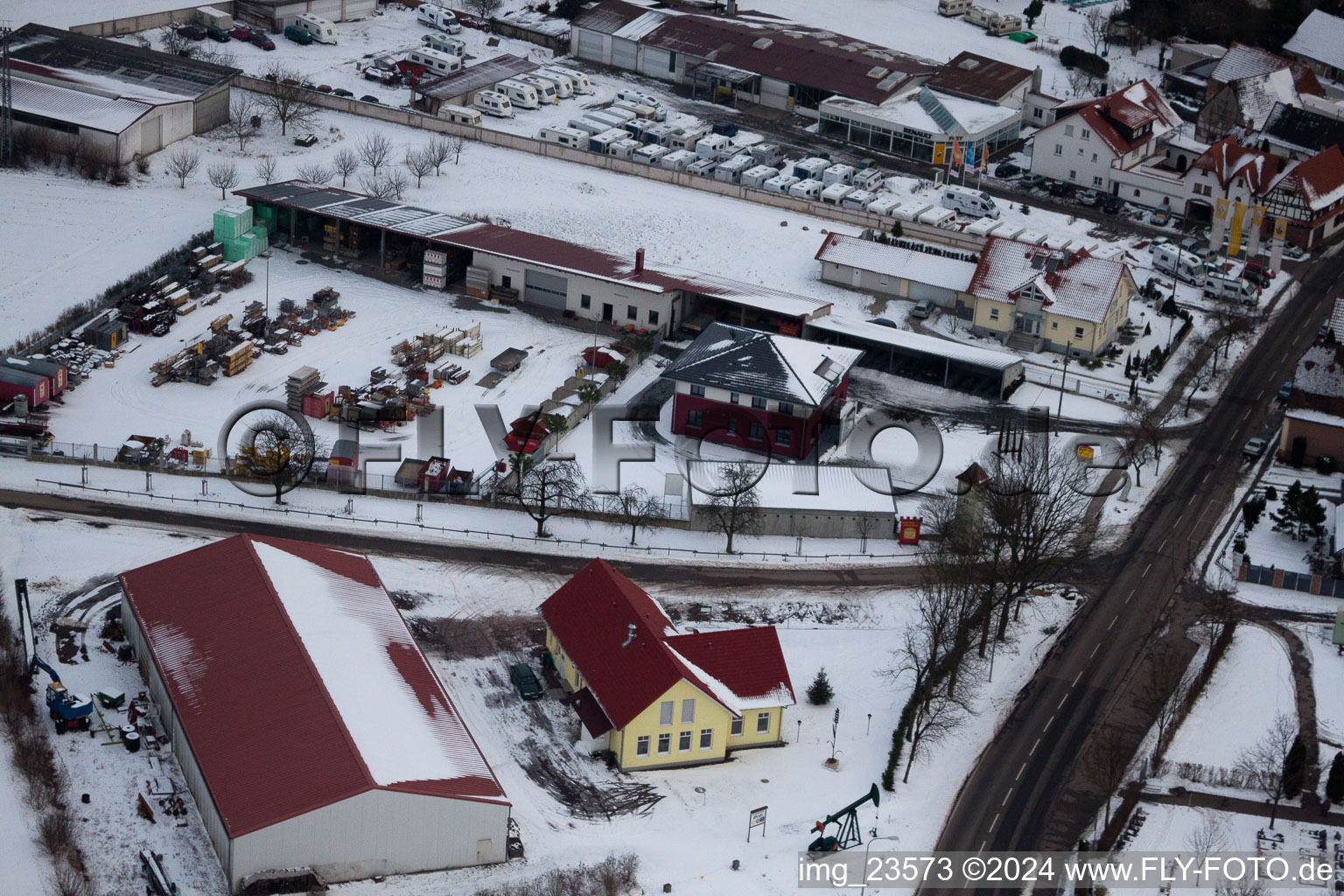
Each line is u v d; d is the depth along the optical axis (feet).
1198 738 355.36
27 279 501.15
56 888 284.82
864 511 421.59
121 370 465.47
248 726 307.58
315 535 401.08
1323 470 466.29
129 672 342.23
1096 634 390.21
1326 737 357.41
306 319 503.20
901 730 342.44
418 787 297.12
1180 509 444.96
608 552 407.85
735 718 339.98
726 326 484.33
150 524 396.16
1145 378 510.99
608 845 312.71
